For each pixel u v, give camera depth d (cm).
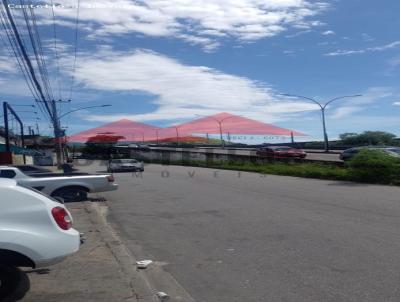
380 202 1608
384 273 741
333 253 880
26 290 664
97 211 1525
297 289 681
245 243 1000
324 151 6669
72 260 834
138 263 840
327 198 1769
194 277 761
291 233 1088
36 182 1789
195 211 1533
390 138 8056
